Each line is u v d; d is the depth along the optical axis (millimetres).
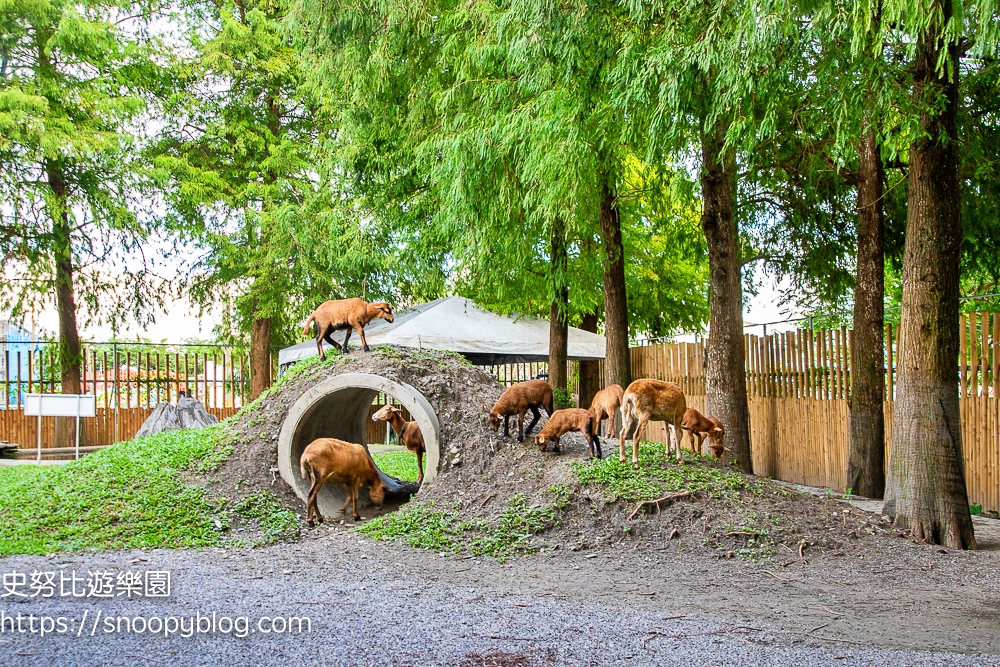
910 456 8617
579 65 9789
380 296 24281
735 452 11734
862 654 4711
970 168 11578
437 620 5219
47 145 18766
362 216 18484
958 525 8359
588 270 15742
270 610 5367
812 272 14914
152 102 22969
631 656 4570
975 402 10773
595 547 7727
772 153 12617
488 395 10359
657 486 8359
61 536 8008
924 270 8688
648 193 13914
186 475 9438
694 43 8484
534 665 4387
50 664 4238
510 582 6605
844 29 7559
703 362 16188
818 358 13461
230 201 22297
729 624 5324
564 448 9422
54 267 21312
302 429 9883
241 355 23875
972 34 7820
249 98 23328
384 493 10219
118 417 22312
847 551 7801
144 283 23250
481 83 12219
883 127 8500
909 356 8750
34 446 21828
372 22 12961
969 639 5191
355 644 4664
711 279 12055
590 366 21359
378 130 16109
